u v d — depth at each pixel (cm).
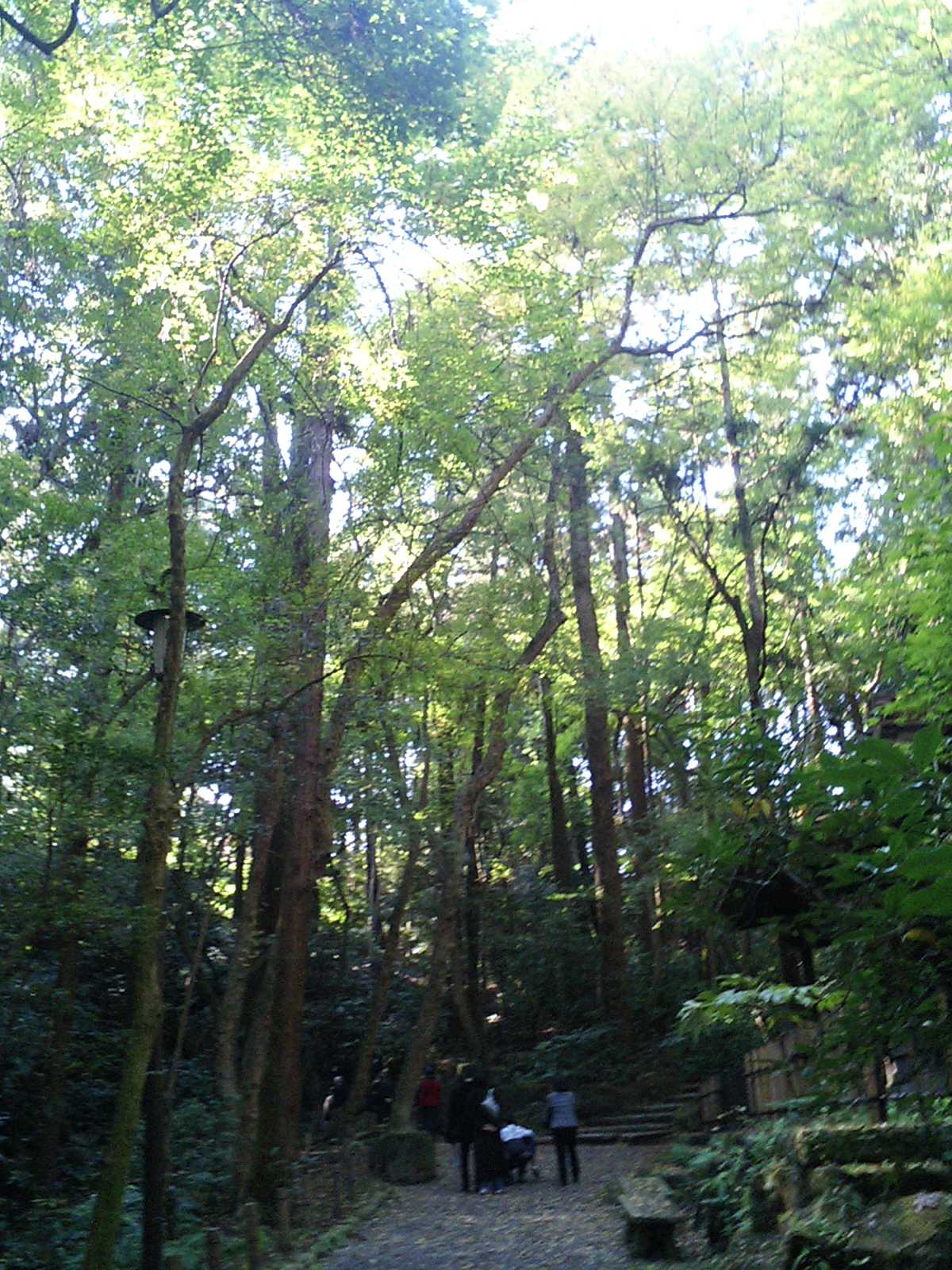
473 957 3052
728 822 530
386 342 1565
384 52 1156
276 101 1205
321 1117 2603
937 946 433
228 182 1266
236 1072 1644
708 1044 2303
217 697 1409
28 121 1410
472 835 2925
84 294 1584
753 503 2248
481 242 1415
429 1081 2248
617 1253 1088
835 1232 702
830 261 2092
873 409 1819
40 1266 1150
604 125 1933
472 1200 1584
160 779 1037
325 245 1380
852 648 1664
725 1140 1120
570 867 3098
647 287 2180
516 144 1427
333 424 1590
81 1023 1603
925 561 931
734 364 2170
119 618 1461
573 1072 2525
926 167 1939
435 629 1833
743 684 2447
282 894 1567
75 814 1102
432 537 1753
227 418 1585
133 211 1272
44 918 1164
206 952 2078
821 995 491
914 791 400
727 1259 892
